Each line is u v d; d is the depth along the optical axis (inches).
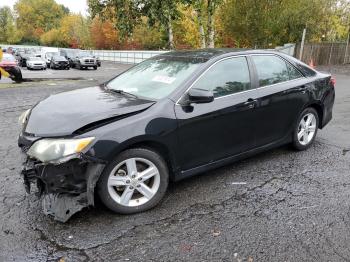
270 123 185.2
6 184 165.2
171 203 150.1
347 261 113.3
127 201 139.2
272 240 124.3
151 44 1776.6
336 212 143.0
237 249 119.3
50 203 127.0
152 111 141.8
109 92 168.7
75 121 131.6
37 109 151.9
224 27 903.1
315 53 943.0
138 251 118.1
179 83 154.6
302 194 158.4
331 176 177.8
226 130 164.2
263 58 187.3
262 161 196.4
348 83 562.9
